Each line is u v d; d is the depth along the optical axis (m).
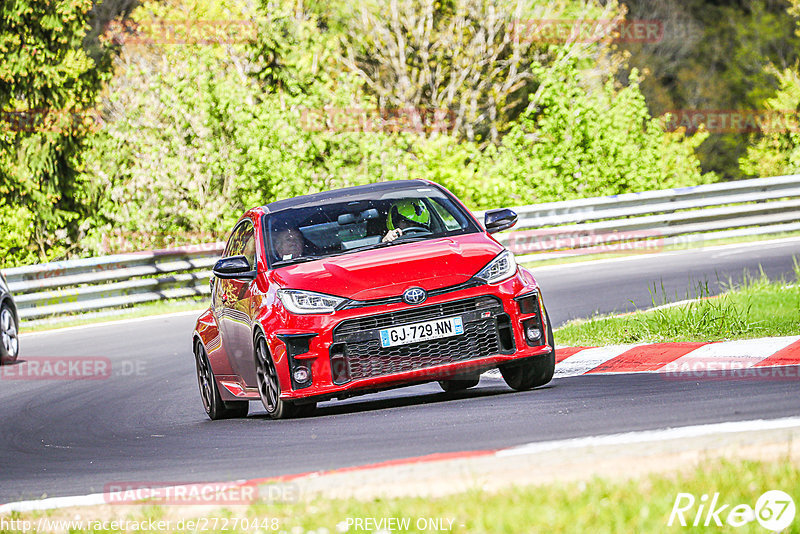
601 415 19.78
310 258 25.34
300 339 23.59
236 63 94.69
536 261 62.16
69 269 58.22
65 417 30.83
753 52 151.50
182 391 33.84
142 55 99.06
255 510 14.81
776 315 30.03
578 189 83.06
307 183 76.56
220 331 27.81
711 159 145.38
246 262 25.55
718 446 15.32
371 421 22.66
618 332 31.47
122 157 79.69
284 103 82.88
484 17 114.50
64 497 18.80
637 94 87.56
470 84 114.00
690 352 27.34
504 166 82.25
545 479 14.45
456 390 29.02
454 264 24.05
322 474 16.75
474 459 16.36
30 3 88.94
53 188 91.19
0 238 84.38
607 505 12.60
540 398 23.14
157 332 48.47
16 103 90.44
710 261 52.00
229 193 76.25
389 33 113.69
